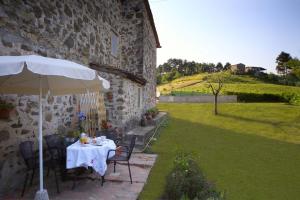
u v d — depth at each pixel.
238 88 30.89
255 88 31.06
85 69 4.08
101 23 9.82
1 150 4.50
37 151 5.20
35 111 5.45
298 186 6.67
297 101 23.08
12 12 4.84
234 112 18.77
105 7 10.32
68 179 5.34
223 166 8.02
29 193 4.65
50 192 4.75
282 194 6.11
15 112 4.86
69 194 4.68
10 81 4.33
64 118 6.76
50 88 4.79
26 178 4.68
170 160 7.74
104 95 9.22
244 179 6.98
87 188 5.02
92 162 4.82
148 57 14.99
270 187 6.52
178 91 33.12
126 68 12.91
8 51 4.72
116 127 9.16
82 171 5.60
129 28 12.91
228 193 5.94
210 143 10.98
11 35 4.80
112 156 5.45
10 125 4.72
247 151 10.04
